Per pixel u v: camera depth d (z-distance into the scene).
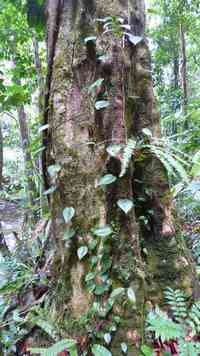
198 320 1.42
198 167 1.94
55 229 1.86
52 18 1.95
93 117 1.77
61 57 1.89
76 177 1.75
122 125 1.69
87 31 1.85
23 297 2.14
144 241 1.75
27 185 3.75
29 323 1.86
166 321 1.36
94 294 1.60
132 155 1.72
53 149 1.88
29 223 3.21
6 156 9.84
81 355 1.51
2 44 5.04
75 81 1.84
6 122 9.38
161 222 1.76
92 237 1.67
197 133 2.98
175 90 6.39
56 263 1.86
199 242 2.51
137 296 1.54
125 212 1.54
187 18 6.41
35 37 4.16
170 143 1.88
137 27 1.95
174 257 1.71
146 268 1.67
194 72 8.17
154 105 1.94
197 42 7.55
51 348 1.32
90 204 1.71
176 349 1.43
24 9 3.33
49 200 2.00
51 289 1.89
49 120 1.91
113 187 1.64
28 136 5.74
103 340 1.50
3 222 5.05
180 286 1.66
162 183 1.80
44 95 1.97
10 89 3.24
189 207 2.96
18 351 1.81
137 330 1.49
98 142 1.74
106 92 1.75
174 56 7.36
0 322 1.95
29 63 5.00
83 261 1.69
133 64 1.90
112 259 1.60
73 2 1.92
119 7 1.85
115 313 1.52
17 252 2.83
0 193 3.94
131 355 1.45
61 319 1.68
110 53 1.76
